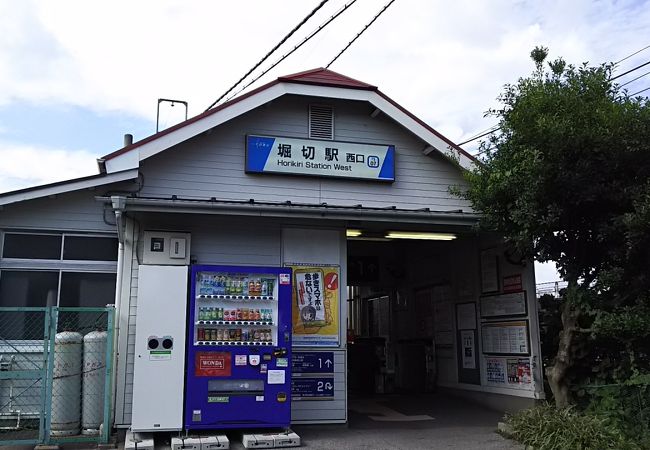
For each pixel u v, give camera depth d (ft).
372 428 30.35
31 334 29.48
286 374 27.09
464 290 39.55
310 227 32.01
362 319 58.75
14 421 28.04
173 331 26.30
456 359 40.14
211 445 24.79
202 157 31.73
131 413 27.27
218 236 30.73
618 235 26.94
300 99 33.71
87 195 30.71
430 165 35.40
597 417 26.00
